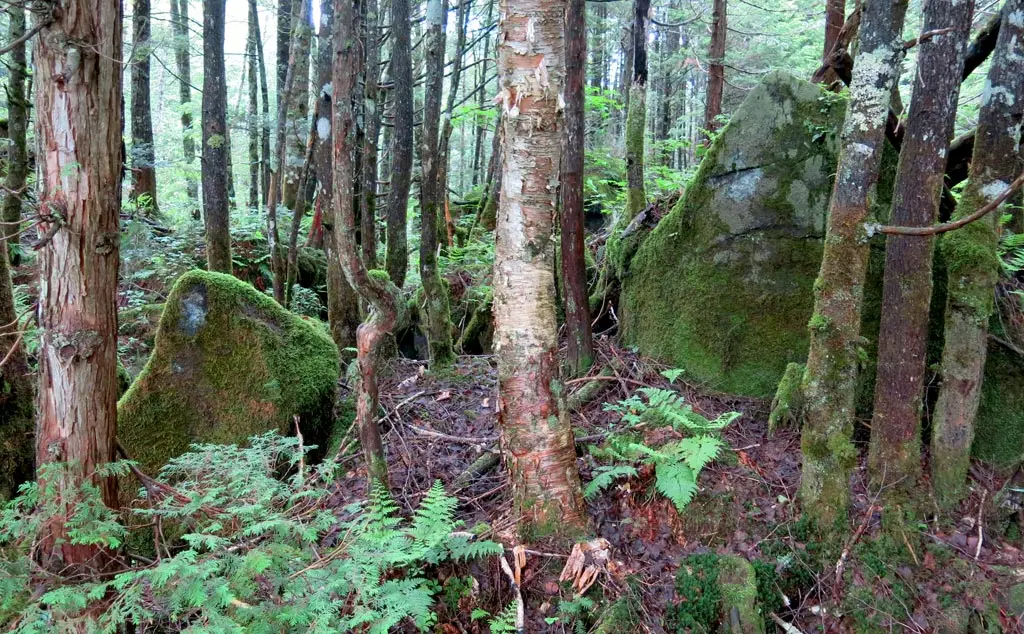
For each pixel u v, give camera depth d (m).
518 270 3.35
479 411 5.30
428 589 3.20
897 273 3.71
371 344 3.73
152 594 2.76
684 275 5.27
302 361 5.14
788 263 4.76
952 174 5.17
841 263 3.51
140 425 4.73
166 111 18.80
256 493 3.42
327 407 5.20
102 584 2.64
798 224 4.73
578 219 5.18
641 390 4.94
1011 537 3.74
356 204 6.84
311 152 6.32
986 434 4.20
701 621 3.33
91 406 3.03
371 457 3.90
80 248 2.88
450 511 3.82
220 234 6.55
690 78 19.95
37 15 2.63
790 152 4.76
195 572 2.62
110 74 2.86
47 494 2.91
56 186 2.80
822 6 14.20
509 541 3.61
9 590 2.64
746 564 3.50
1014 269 4.45
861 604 3.45
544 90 3.12
